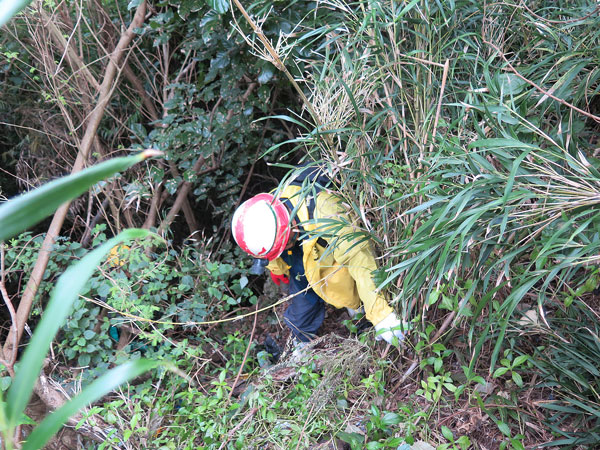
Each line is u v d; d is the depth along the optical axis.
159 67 3.92
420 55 2.11
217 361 3.09
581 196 1.51
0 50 3.13
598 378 1.93
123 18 3.70
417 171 2.01
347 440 2.03
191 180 3.44
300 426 2.13
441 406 2.11
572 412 1.92
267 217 2.29
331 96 2.18
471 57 2.01
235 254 3.72
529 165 1.64
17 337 2.52
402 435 2.01
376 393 2.19
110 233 3.95
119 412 2.39
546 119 2.13
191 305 2.85
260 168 4.23
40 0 2.81
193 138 3.39
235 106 3.33
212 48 3.21
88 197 3.66
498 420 1.91
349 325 2.46
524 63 2.28
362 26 1.95
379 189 2.17
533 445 1.92
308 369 2.34
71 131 3.08
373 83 2.11
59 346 2.91
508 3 2.09
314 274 2.43
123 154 3.81
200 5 2.85
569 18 2.19
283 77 3.19
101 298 3.01
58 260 2.82
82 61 3.15
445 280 1.95
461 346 2.27
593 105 2.45
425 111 2.10
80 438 2.46
